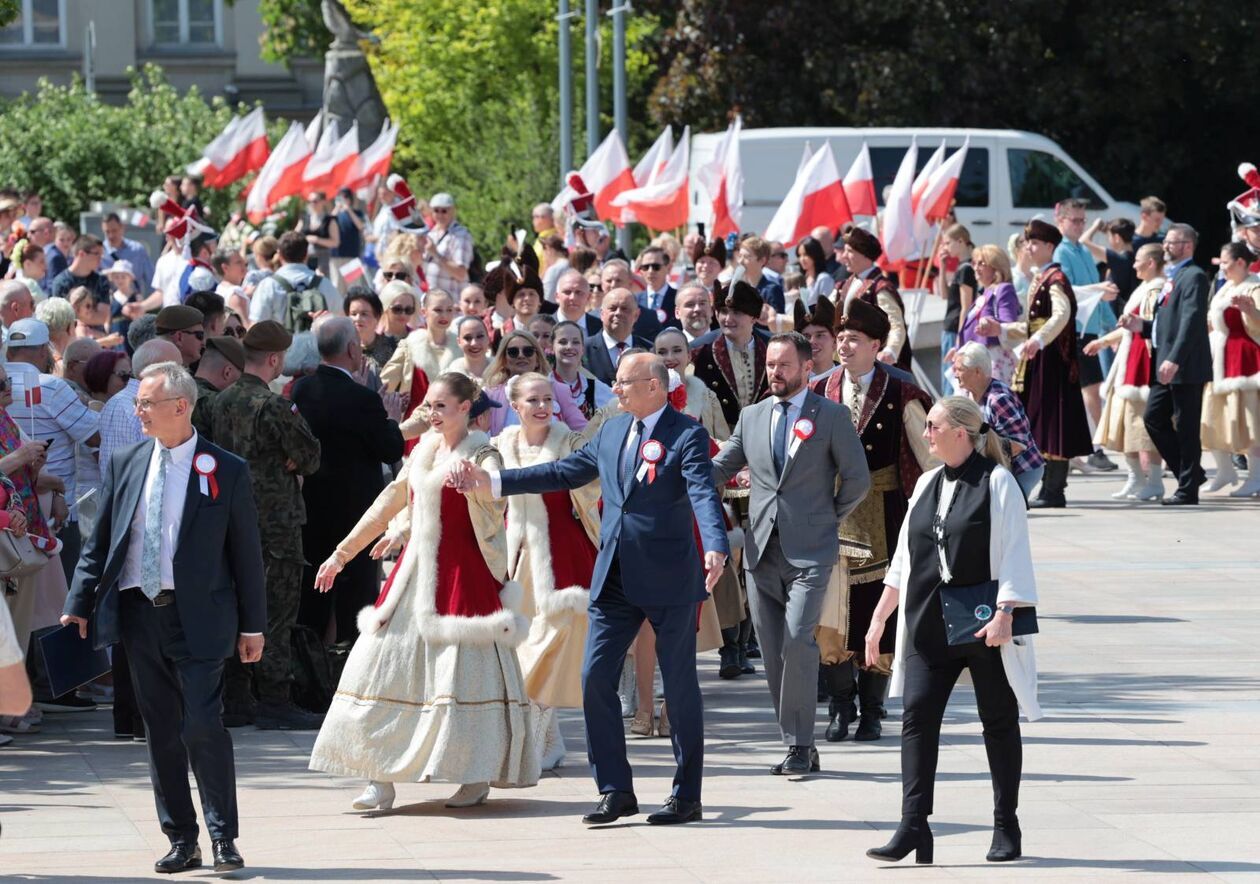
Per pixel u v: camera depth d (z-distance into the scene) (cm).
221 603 1352
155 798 1378
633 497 1499
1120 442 3472
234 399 1844
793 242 3569
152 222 5047
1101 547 2975
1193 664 2147
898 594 1409
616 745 1512
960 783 1634
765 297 3042
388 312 2452
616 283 2486
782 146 5281
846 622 1762
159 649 1348
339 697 1533
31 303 2134
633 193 4072
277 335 1870
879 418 1766
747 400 2041
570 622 1675
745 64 6869
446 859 1388
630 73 6975
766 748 1784
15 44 8206
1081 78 6688
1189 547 2973
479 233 6300
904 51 6794
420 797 1605
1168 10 6650
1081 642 2273
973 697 2022
